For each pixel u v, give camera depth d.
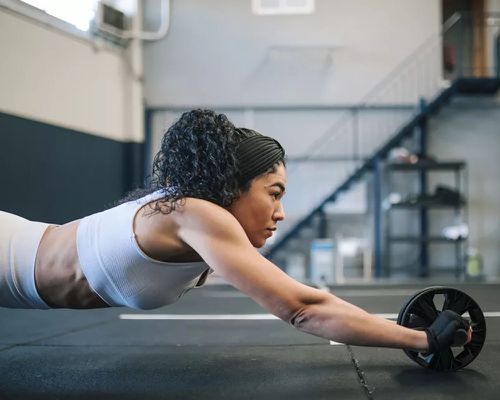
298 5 7.58
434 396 1.29
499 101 7.51
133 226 1.33
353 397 1.30
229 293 4.81
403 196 7.48
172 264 1.35
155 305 1.47
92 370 1.69
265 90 7.60
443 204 6.71
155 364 1.76
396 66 7.52
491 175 7.53
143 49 7.66
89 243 1.37
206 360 1.81
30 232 1.46
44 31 5.93
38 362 1.83
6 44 5.48
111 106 6.97
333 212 7.53
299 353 1.89
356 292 4.82
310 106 7.55
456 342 1.39
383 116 7.54
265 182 1.34
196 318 3.05
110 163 6.94
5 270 1.41
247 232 1.37
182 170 1.30
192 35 7.65
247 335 2.37
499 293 4.49
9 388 1.47
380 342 1.34
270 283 1.25
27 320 2.99
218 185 1.29
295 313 1.29
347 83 7.54
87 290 1.42
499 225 7.48
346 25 7.55
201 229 1.25
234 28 7.62
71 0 6.23
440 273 7.33
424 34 7.50
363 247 7.28
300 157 7.55
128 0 7.28
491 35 7.84
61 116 6.16
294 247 7.54
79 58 6.44
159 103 7.65
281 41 7.59
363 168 6.96
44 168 5.91
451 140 7.56
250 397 1.33
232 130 1.33
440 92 6.97
